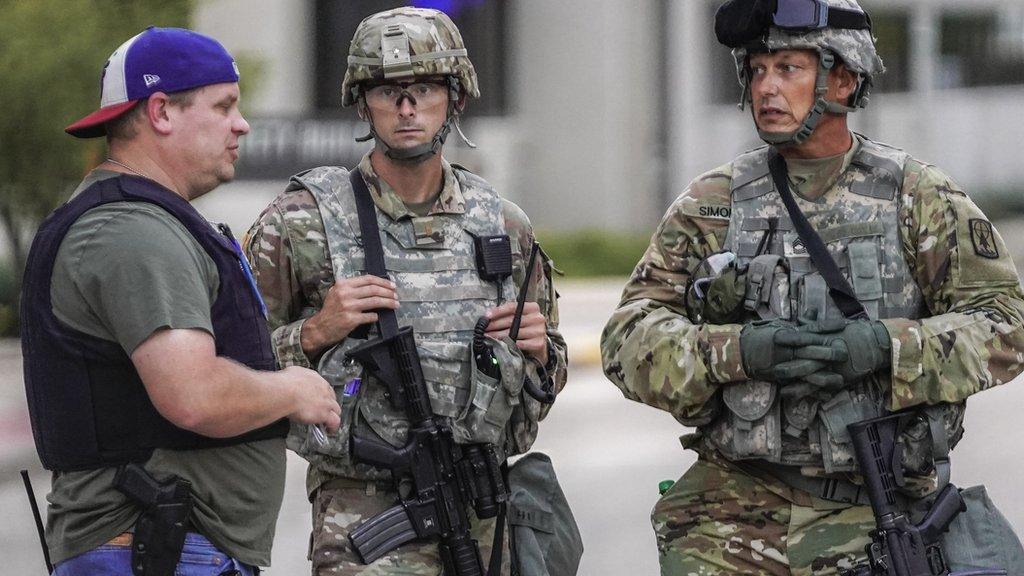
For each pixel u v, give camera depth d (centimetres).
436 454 1314
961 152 7806
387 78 1319
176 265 1043
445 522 1310
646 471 2920
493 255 1374
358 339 1327
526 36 7625
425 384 1318
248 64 4675
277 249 1351
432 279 1357
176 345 1026
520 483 1400
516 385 1354
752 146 7506
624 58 7500
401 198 1372
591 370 4278
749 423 1283
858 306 1287
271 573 2192
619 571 2245
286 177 6188
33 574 2228
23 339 1091
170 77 1080
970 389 1263
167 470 1066
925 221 1302
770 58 1302
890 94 7706
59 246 1060
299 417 1093
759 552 1312
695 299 1316
